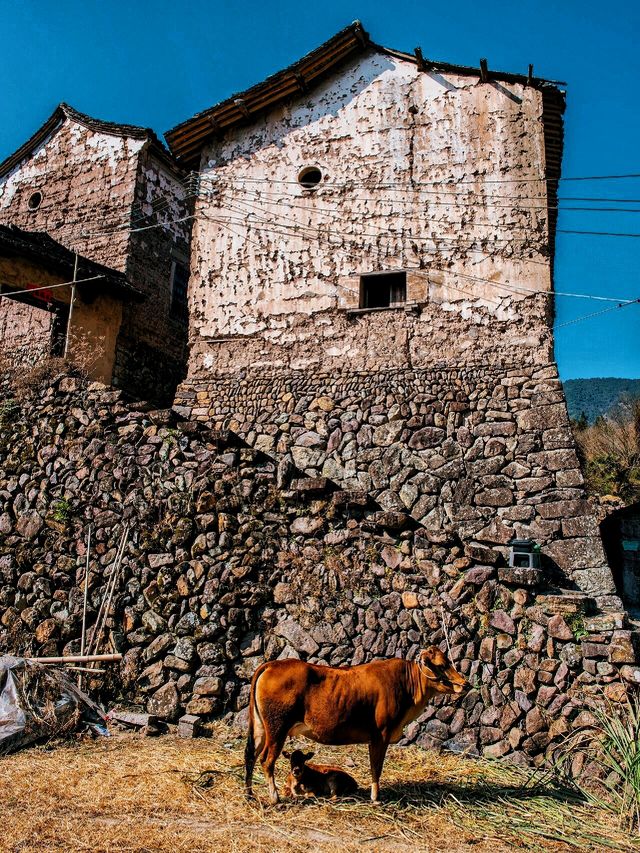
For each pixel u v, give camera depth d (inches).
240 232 434.6
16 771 195.0
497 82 395.5
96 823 159.9
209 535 281.6
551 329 359.9
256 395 404.2
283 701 173.8
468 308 374.3
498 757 219.9
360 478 364.8
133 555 291.9
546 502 330.3
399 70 417.7
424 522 345.7
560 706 219.8
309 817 167.2
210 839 152.4
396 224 398.9
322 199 418.9
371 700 177.2
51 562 309.6
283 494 279.9
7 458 344.8
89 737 237.9
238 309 423.8
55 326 542.0
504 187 382.6
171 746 228.1
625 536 429.4
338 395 385.4
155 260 596.7
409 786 191.5
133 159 583.2
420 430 362.3
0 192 641.0
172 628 270.5
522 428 346.3
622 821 176.6
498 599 240.8
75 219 593.9
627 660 215.5
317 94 433.4
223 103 430.0
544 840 163.2
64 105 620.4
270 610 264.5
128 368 555.5
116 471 314.7
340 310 399.2
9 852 142.3
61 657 279.7
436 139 400.8
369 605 254.2
